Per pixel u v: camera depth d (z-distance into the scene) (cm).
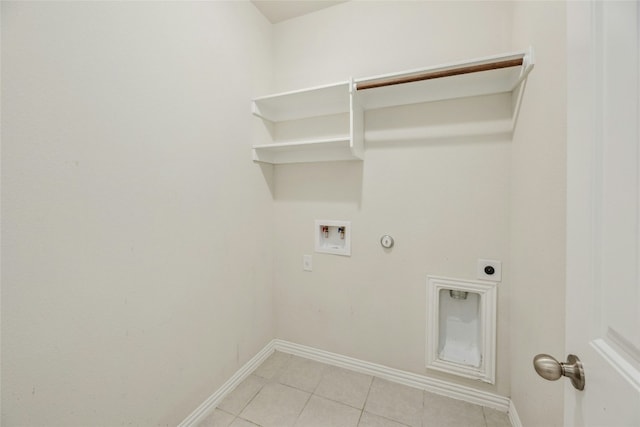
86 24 91
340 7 179
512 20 138
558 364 57
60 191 86
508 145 143
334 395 161
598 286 49
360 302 182
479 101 148
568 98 61
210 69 145
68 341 89
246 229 177
